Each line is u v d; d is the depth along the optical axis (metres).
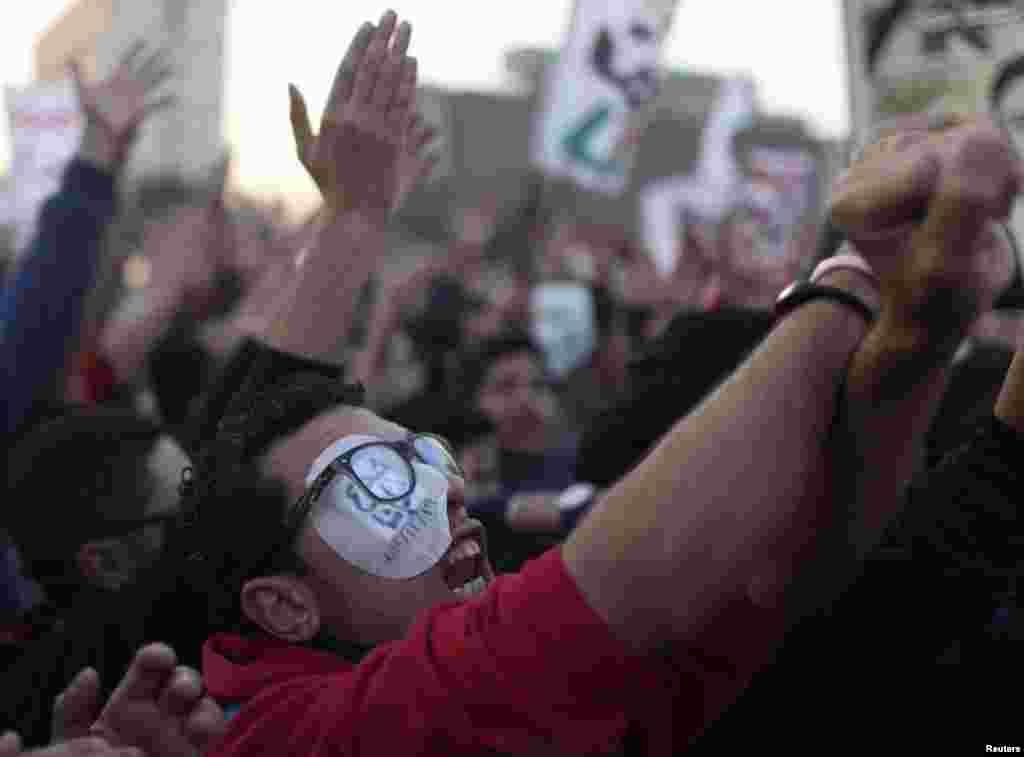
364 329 5.53
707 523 0.97
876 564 1.34
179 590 1.51
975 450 1.29
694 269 6.27
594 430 2.10
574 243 9.01
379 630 1.37
